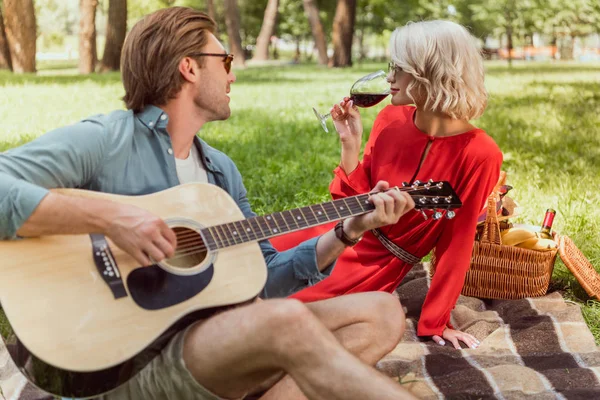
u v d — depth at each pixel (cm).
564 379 315
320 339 198
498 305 403
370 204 254
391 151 348
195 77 250
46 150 226
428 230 347
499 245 405
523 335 361
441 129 341
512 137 903
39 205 212
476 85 332
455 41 327
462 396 300
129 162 243
